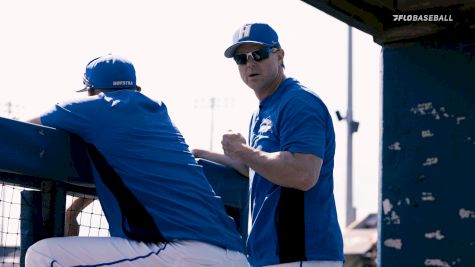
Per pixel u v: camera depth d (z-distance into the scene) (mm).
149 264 5883
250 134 6773
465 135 7055
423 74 7258
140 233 5891
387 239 7281
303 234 6258
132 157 6066
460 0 6953
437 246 7066
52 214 6188
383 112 7422
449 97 7145
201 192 6250
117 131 6070
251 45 6574
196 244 6012
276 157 6152
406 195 7234
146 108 6301
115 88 6301
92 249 5832
